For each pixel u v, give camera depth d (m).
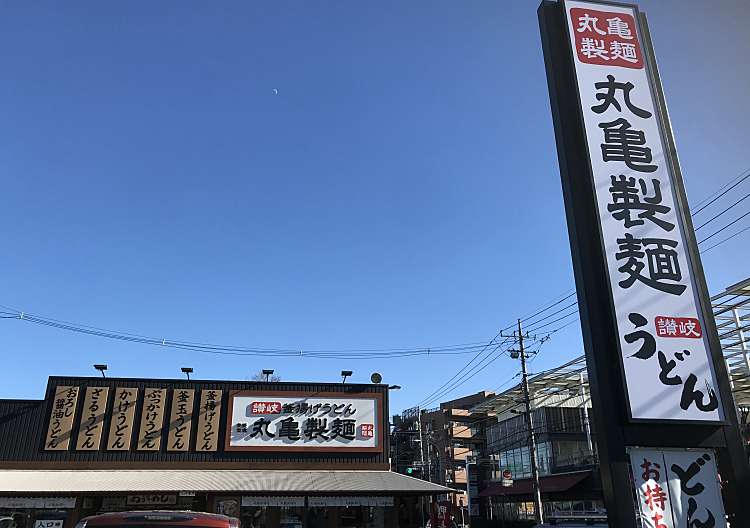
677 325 9.41
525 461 51.34
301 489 21.16
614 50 11.16
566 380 46.84
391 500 22.11
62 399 23.78
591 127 10.52
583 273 9.76
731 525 8.69
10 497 20.56
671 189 10.25
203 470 23.45
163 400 24.27
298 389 25.20
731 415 9.02
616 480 8.62
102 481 21.30
